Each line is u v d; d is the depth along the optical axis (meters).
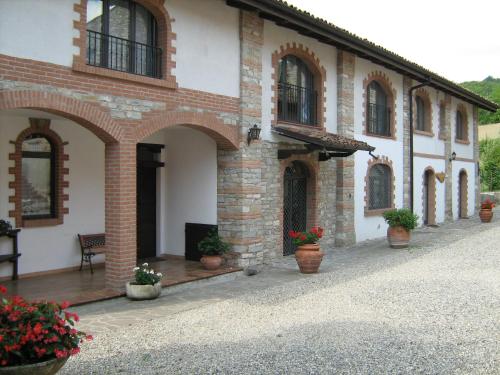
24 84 6.76
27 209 9.45
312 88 12.84
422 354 5.25
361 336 5.87
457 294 7.87
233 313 7.07
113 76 7.83
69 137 9.90
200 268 10.13
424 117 19.08
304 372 4.83
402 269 10.18
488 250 12.52
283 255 12.03
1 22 6.51
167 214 11.61
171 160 11.48
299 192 12.62
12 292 8.09
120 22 8.40
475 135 23.77
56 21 7.13
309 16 10.59
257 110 10.66
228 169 10.46
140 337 6.00
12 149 9.04
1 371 3.80
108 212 8.18
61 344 4.07
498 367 4.88
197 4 9.36
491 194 29.91
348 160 13.69
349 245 13.71
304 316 6.82
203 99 9.45
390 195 16.23
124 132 8.05
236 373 4.84
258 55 10.70
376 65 15.12
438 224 19.50
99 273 9.66
